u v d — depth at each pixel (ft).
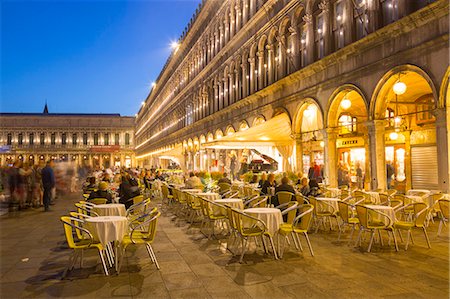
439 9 36.45
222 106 103.04
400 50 41.83
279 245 30.30
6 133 326.44
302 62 64.03
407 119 61.36
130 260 26.66
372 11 46.96
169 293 20.16
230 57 94.94
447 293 19.66
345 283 21.29
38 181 60.23
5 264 26.11
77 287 21.25
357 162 67.92
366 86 47.34
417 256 26.66
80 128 335.67
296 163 63.67
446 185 36.88
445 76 36.37
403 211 36.63
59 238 34.99
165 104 193.26
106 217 25.25
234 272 23.59
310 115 61.82
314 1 60.34
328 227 38.09
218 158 103.81
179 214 49.55
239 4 89.66
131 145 341.00
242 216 27.02
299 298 19.22
